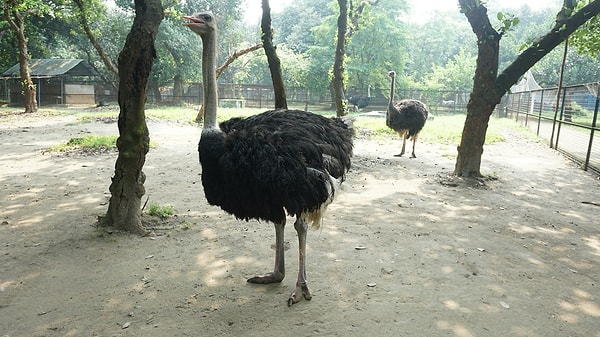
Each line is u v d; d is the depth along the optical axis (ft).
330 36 118.01
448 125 62.80
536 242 17.42
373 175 28.84
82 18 72.59
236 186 11.78
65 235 17.01
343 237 17.21
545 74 115.85
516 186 27.14
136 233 17.16
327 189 12.05
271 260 15.05
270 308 12.01
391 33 115.03
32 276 13.70
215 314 11.70
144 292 12.82
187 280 13.56
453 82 120.98
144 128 17.20
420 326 11.22
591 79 111.86
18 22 72.84
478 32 26.61
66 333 10.83
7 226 18.01
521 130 60.59
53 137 43.34
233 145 11.84
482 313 11.90
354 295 12.73
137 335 10.75
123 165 17.07
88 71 107.45
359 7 48.19
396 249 16.14
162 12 16.85
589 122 36.52
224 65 53.78
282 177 11.37
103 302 12.25
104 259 14.94
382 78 116.47
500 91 27.07
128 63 16.37
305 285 12.50
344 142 13.57
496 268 14.76
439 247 16.43
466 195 24.32
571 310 12.26
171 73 103.50
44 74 98.94
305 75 114.42
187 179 26.84
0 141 40.37
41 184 24.88
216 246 16.15
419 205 22.03
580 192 26.16
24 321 11.30
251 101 110.01
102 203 21.22
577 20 25.80
